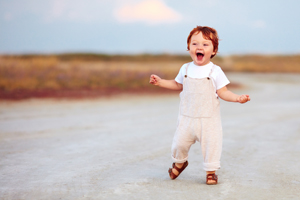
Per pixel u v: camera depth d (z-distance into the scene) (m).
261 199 2.94
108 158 4.45
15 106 10.13
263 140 5.84
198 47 3.34
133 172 3.81
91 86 16.55
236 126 7.39
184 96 3.43
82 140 5.66
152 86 18.47
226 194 3.07
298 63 64.19
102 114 9.09
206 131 3.31
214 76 3.34
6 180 3.44
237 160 4.43
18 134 6.08
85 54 73.12
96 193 3.05
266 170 3.94
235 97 3.23
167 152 4.86
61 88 15.05
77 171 3.80
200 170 3.97
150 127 7.11
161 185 3.33
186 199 2.92
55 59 22.05
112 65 26.78
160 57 75.00
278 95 17.22
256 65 57.25
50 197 2.94
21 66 18.22
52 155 4.58
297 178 3.62
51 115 8.64
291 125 7.55
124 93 15.42
